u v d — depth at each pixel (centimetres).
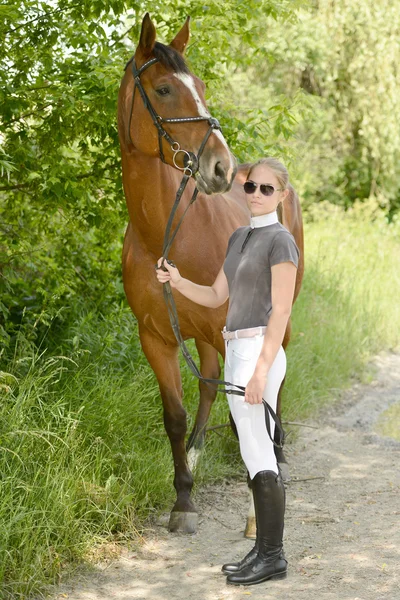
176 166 322
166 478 409
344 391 669
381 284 970
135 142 333
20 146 458
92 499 366
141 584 321
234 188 447
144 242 363
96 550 349
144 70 324
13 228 531
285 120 514
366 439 542
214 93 524
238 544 364
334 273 915
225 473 454
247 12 498
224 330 316
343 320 789
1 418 368
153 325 376
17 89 438
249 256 306
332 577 323
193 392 521
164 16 506
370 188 1555
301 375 615
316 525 387
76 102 440
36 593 309
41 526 331
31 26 458
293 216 506
